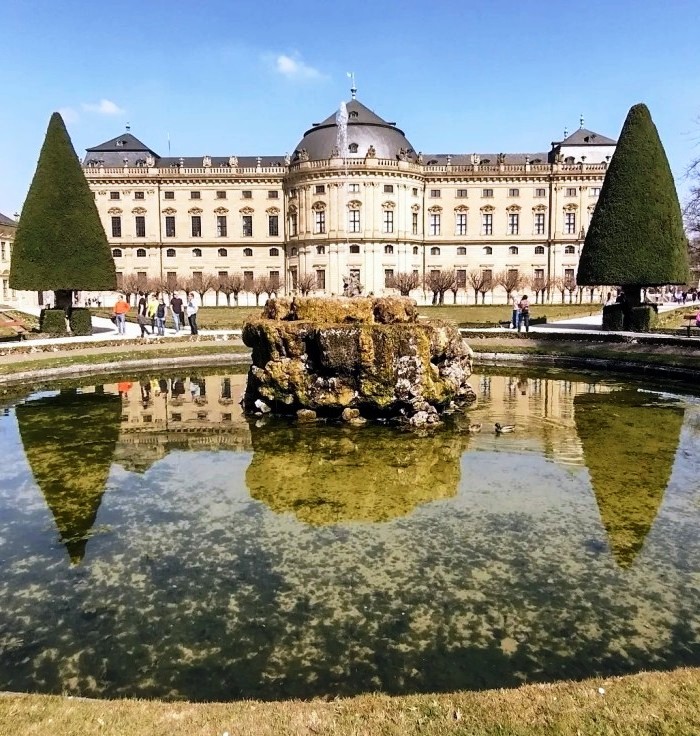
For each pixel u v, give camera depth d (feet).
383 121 275.59
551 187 275.39
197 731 15.49
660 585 25.95
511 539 30.63
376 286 259.19
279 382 57.72
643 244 112.78
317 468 42.50
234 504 35.73
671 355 87.04
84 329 120.98
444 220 277.44
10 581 26.73
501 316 164.25
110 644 22.13
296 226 267.80
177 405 64.54
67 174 117.70
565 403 64.08
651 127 113.80
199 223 278.05
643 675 17.79
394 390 54.90
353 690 19.57
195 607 24.54
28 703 16.85
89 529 32.24
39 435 51.88
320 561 28.43
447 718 15.80
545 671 20.38
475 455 45.19
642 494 36.81
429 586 25.99
